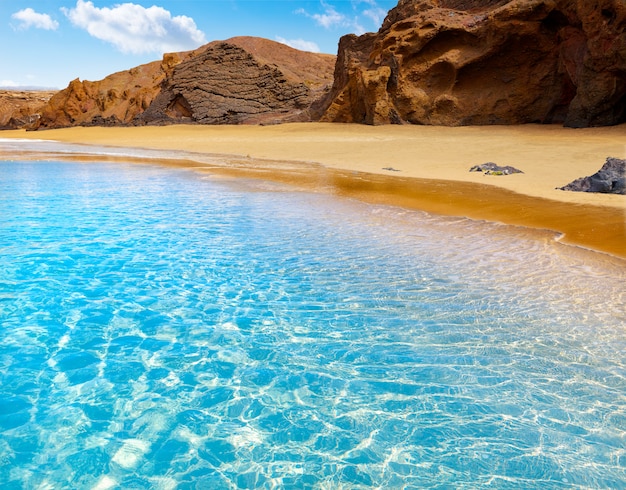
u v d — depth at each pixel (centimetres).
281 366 510
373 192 1475
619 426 405
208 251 895
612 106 3077
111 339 567
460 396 452
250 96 7119
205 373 496
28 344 554
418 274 764
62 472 362
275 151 2892
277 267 807
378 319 612
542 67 3644
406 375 488
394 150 2628
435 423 414
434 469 361
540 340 548
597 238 918
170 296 691
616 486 341
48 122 8975
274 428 412
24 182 1738
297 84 7175
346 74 5191
